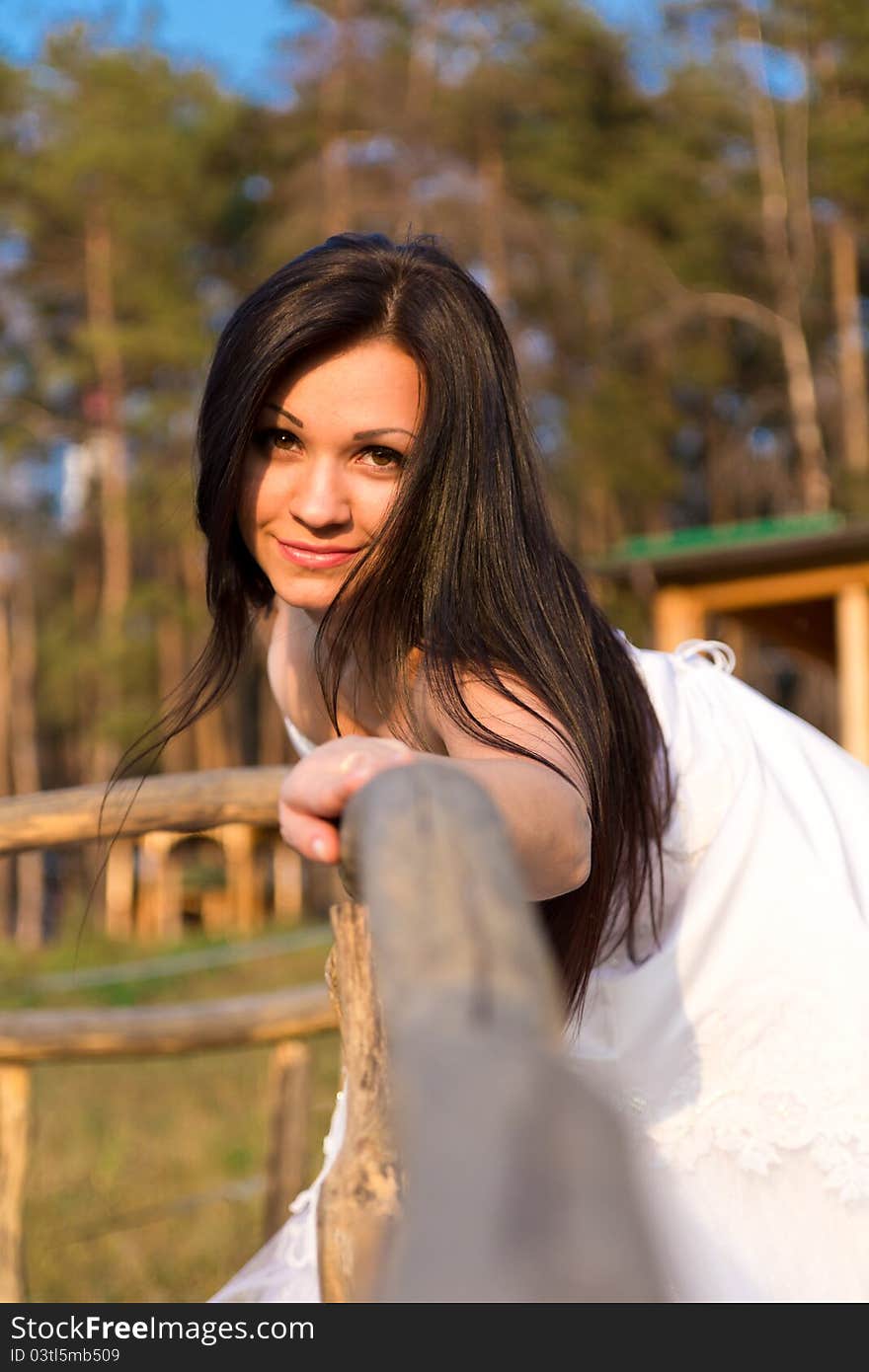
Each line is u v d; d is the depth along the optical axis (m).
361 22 20.70
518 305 20.52
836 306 23.03
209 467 1.24
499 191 20.00
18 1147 2.32
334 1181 0.73
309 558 1.22
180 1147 5.55
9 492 25.00
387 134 19.81
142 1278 3.78
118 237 23.06
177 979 11.91
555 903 1.23
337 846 0.53
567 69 22.41
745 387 25.55
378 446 1.18
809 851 1.43
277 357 1.15
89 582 25.28
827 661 11.77
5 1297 2.27
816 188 22.62
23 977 12.33
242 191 24.23
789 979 1.36
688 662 1.61
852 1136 1.29
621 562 10.16
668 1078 1.34
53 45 24.08
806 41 22.53
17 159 23.36
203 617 22.06
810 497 21.78
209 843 23.08
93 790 1.74
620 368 23.12
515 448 1.22
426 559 1.16
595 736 1.13
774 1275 1.26
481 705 1.09
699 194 23.39
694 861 1.41
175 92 24.08
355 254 1.18
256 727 25.27
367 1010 0.87
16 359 24.41
